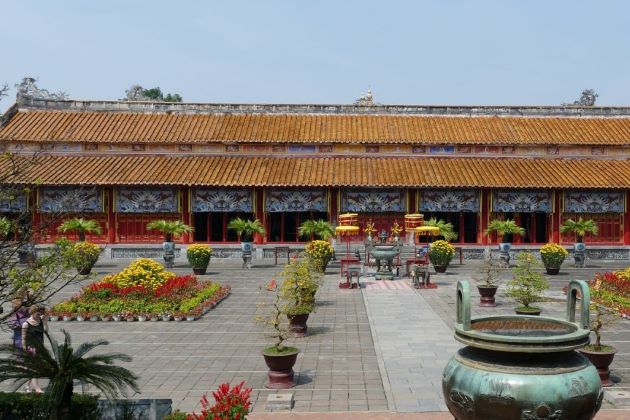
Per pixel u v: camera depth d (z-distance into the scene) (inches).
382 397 552.1
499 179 1781.5
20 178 538.3
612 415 490.9
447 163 1884.8
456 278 1411.2
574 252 1765.5
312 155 1924.2
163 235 1859.0
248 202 1840.6
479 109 2042.3
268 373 624.7
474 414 338.6
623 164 1886.1
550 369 333.4
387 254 1385.3
